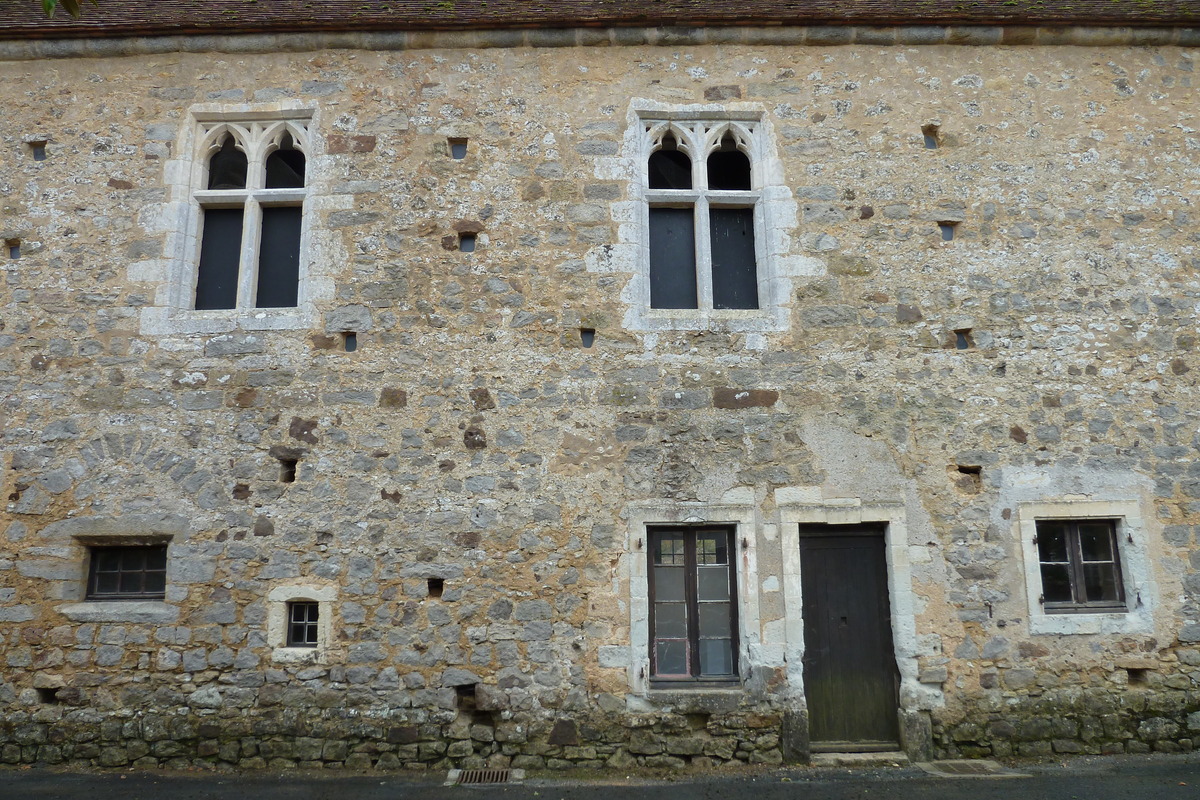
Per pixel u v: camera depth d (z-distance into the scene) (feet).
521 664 17.34
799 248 19.15
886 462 18.26
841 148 19.67
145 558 18.33
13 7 21.07
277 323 18.66
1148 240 19.53
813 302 18.92
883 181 19.54
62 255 19.04
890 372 18.65
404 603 17.54
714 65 20.06
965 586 17.90
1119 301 19.19
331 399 18.31
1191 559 18.19
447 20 19.53
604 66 19.99
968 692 17.58
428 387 18.37
